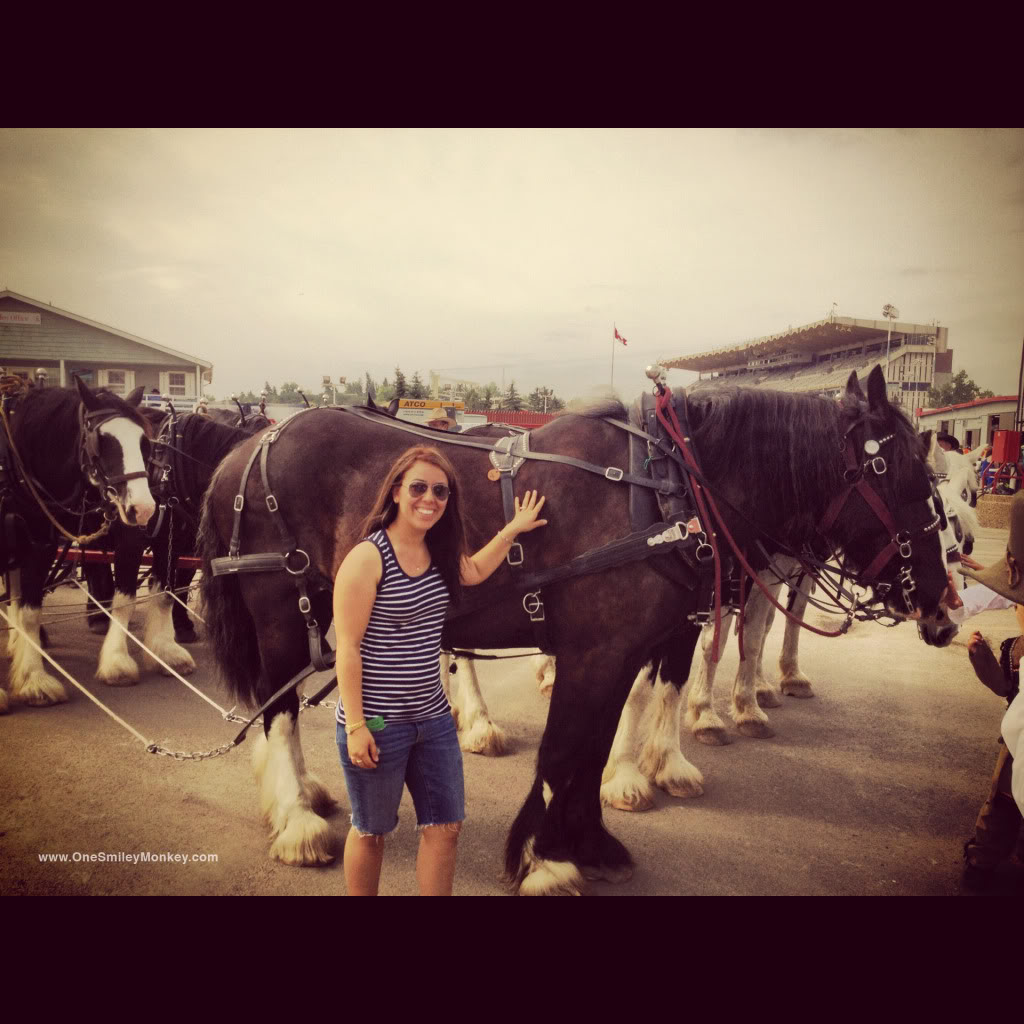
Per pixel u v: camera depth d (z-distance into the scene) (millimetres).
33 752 3695
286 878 2701
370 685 2000
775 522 2805
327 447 2814
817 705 4645
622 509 2504
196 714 4258
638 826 3135
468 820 3174
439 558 2109
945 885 2736
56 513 4480
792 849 2969
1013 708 2320
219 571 2908
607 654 2508
